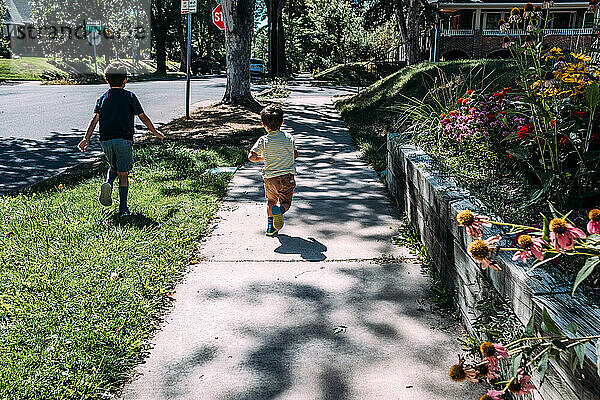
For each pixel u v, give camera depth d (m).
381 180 7.57
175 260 4.64
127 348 3.28
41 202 6.22
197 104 18.33
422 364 3.17
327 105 17.95
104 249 4.71
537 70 4.09
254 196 6.88
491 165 4.68
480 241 2.28
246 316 3.76
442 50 32.03
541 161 3.57
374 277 4.38
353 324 3.64
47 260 4.46
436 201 4.29
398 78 15.72
